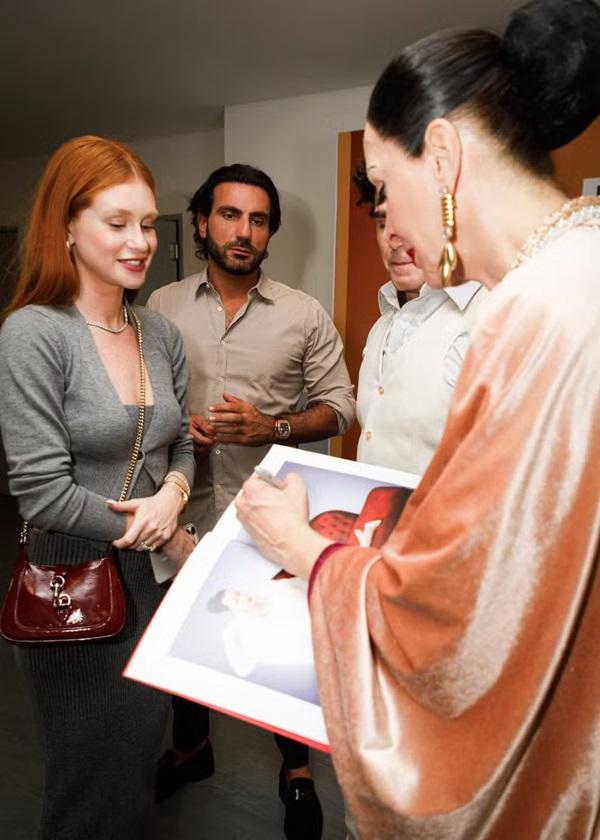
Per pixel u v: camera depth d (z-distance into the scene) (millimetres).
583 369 451
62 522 964
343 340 2211
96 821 1053
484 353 493
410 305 1085
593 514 454
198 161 3352
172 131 3316
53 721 1008
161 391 1139
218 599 714
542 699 470
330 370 1812
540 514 453
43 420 956
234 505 828
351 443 2383
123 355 1097
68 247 1012
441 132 517
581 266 475
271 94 2615
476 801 481
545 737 498
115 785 1058
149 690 1070
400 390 1028
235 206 1636
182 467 1224
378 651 533
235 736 1852
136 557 1077
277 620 686
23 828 1473
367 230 2105
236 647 668
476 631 465
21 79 2504
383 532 774
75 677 1007
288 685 632
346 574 569
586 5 484
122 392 1063
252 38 2078
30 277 1023
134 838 1154
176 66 2338
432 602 480
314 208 2646
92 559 1021
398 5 1842
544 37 483
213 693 635
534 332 467
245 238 1644
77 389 1002
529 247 511
